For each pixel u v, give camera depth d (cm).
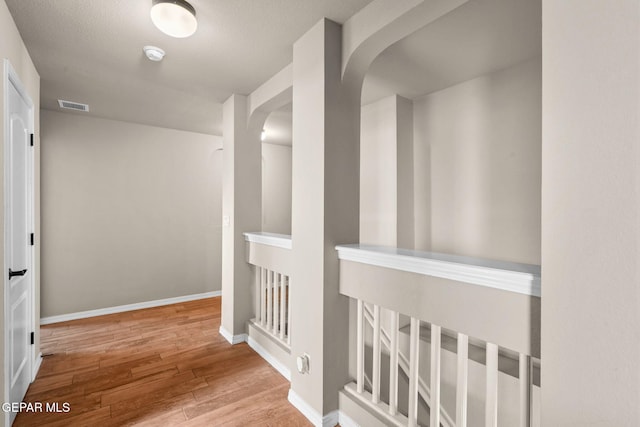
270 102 285
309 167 201
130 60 240
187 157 454
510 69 247
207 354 286
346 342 202
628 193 81
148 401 215
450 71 255
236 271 312
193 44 218
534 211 235
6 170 174
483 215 266
